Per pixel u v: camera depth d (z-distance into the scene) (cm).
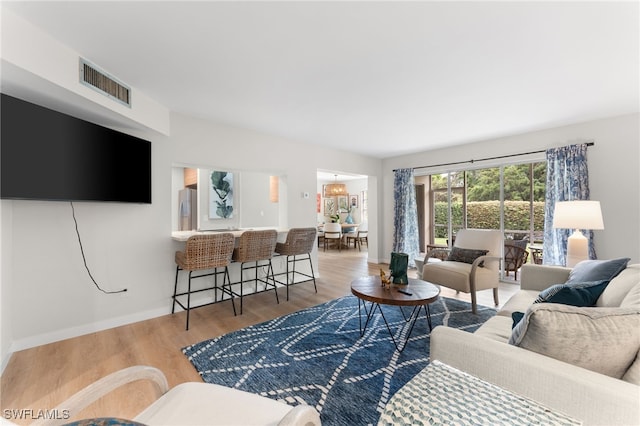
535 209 414
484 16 165
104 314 271
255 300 359
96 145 235
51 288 243
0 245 204
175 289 306
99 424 62
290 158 443
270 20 168
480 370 110
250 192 545
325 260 654
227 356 218
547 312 100
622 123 336
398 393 86
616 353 94
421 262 381
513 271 441
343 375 192
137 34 180
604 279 184
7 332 215
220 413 100
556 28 175
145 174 285
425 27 175
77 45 190
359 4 155
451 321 287
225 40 188
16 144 182
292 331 264
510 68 226
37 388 180
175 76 238
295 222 451
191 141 334
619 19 166
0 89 191
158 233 307
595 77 241
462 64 220
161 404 105
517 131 403
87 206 262
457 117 342
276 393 174
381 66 222
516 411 76
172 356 220
